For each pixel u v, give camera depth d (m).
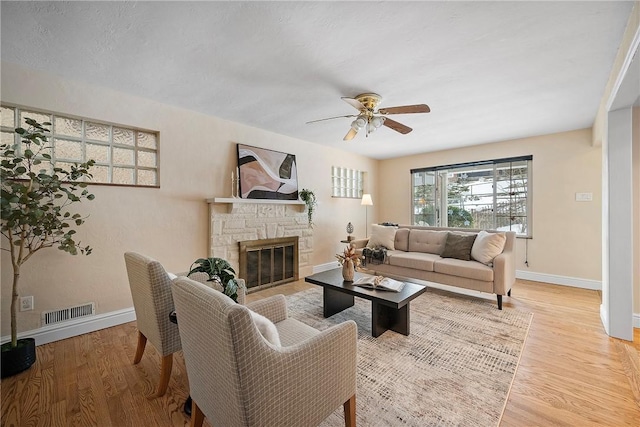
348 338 1.26
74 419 1.46
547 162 4.11
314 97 2.76
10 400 1.60
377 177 6.11
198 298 1.02
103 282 2.55
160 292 1.60
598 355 2.08
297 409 1.05
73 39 1.82
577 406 1.55
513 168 4.45
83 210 2.46
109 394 1.65
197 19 1.63
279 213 4.05
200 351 1.06
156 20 1.64
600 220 3.74
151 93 2.67
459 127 3.75
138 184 2.81
